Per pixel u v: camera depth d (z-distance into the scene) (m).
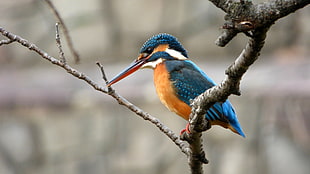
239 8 2.97
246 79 13.31
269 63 14.54
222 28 3.03
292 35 15.17
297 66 13.87
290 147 12.44
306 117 12.38
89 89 13.77
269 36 15.27
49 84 14.02
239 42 15.43
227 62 15.04
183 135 4.29
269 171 12.53
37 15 15.45
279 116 12.59
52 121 13.55
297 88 12.57
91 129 13.47
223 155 12.69
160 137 13.16
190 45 15.67
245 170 12.55
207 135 12.79
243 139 12.62
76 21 15.68
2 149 13.48
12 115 13.59
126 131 13.35
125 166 13.26
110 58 15.81
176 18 15.68
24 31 15.55
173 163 13.05
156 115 13.14
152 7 15.73
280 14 2.91
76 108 13.54
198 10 15.59
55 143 13.57
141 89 13.28
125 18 15.79
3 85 14.09
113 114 13.40
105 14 15.77
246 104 12.79
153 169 13.12
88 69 15.13
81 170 13.40
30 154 13.52
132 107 4.61
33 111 13.62
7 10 15.45
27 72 15.12
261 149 12.58
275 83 12.91
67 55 15.41
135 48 15.86
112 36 15.81
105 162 13.36
